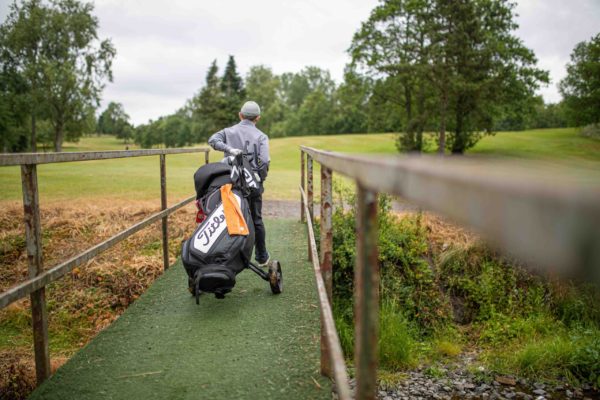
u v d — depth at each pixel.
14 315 5.40
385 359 5.70
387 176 0.91
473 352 6.30
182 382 2.78
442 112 36.69
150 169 25.12
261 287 4.56
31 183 2.68
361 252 1.24
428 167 0.69
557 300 7.18
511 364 5.84
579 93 45.94
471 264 7.44
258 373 2.87
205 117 83.25
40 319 2.78
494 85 34.94
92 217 8.05
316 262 2.95
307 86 129.25
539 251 0.36
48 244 6.86
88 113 53.34
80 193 11.93
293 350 3.18
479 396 5.09
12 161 2.43
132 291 5.75
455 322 7.04
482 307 7.09
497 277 7.27
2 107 51.91
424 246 7.39
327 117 96.62
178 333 3.50
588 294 7.14
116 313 5.49
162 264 6.17
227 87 82.12
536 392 5.24
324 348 2.77
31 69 50.25
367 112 44.75
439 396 5.03
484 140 51.12
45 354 2.81
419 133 38.91
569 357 5.84
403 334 5.94
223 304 4.11
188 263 3.66
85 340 5.02
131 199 10.49
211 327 3.60
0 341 4.91
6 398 3.60
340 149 52.56
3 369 3.87
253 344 3.29
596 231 0.29
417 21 39.09
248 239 3.84
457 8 36.41
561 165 0.59
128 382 2.79
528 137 55.38
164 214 5.16
